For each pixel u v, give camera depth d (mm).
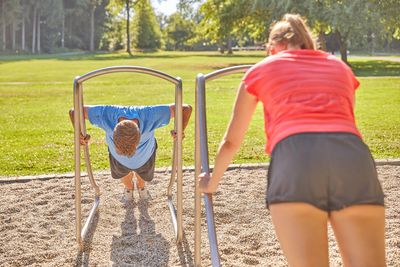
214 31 37688
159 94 17984
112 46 95438
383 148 8445
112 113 4852
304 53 2598
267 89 2500
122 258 4328
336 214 2334
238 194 5863
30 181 6543
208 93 17656
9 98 17422
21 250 4496
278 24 2760
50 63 45000
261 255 4340
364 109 13086
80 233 4445
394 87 18969
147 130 4875
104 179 6523
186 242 4621
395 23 30547
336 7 29031
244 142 9000
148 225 5051
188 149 8570
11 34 82875
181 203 4527
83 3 92062
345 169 2305
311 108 2420
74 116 4289
